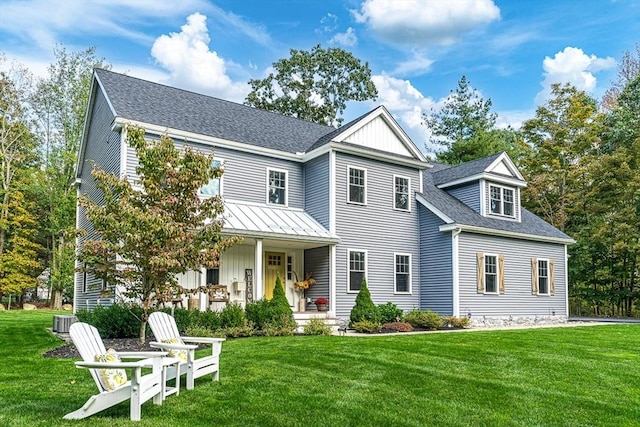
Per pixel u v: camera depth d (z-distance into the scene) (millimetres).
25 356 9961
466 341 12039
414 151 20766
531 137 34906
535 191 32656
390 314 17719
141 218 9648
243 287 17234
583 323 22422
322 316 16938
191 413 5695
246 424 5344
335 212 18172
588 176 30578
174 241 10102
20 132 31594
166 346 6770
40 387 6949
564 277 23984
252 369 8266
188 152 10789
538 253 22922
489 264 20750
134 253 10344
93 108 19750
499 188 22484
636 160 28766
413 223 20688
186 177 10383
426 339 12445
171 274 10727
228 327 13672
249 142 18078
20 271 32125
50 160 32156
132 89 17688
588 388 7191
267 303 14969
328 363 8828
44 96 31938
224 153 17547
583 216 31375
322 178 18734
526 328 17766
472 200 22109
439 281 19766
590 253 28953
